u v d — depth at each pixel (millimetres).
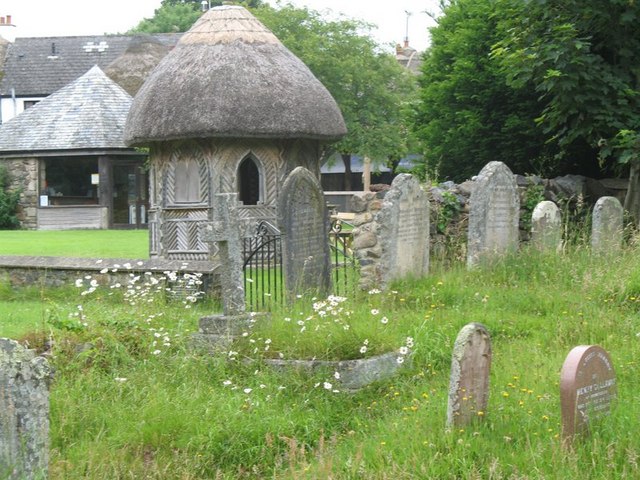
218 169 22047
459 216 17516
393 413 9062
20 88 49062
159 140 21969
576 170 22109
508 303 13031
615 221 16172
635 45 18516
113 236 31562
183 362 10305
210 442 8445
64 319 11070
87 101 38906
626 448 7301
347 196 38094
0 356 6906
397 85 42375
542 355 10469
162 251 22641
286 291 13719
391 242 14469
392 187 14641
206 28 22609
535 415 8289
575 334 11469
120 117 38562
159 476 7852
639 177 18703
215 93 21453
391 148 40500
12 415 6926
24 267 17031
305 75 22641
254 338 10703
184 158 22375
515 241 16406
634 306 12586
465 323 11867
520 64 18078
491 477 7008
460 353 8094
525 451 7348
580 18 18500
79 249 25219
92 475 7711
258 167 22391
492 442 7652
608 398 7895
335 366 10031
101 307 13305
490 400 8836
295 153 22641
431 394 9406
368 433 8625
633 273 13328
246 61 21922
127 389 9547
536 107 21906
